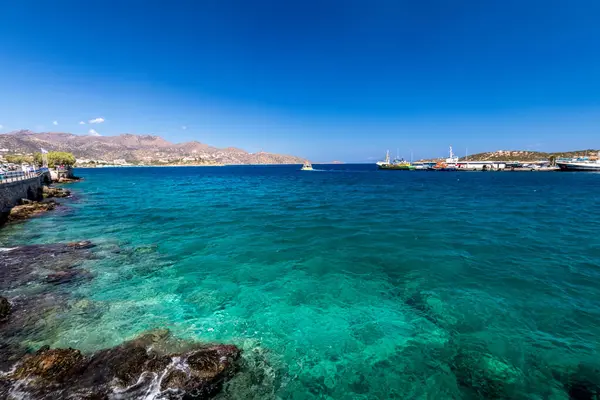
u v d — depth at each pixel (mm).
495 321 10070
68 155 106125
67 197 44375
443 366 8008
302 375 7684
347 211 32344
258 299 11688
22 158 105688
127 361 7547
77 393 6656
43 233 21656
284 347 8766
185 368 7375
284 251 17734
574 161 145875
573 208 33844
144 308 10852
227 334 9312
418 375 7699
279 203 39156
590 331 9461
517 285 12828
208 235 21469
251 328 9680
